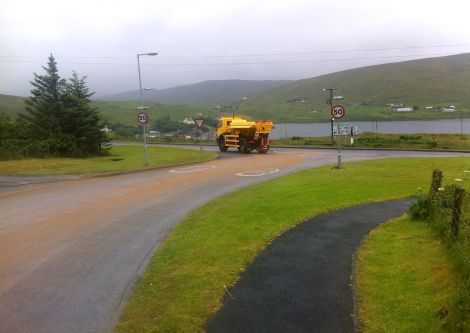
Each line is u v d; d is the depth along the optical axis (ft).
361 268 27.02
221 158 115.24
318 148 155.02
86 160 127.03
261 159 109.29
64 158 136.98
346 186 56.85
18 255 33.19
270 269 27.61
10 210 50.29
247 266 28.22
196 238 34.96
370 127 417.90
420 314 20.03
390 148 147.84
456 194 27.58
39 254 33.35
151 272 28.09
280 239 33.99
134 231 39.75
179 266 28.76
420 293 22.18
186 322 20.90
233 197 53.06
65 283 27.22
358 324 20.20
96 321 21.95
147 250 33.73
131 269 29.50
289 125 588.50
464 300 18.61
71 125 156.35
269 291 24.26
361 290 23.70
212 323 20.81
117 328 20.89
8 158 119.65
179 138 251.19
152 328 20.61
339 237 34.19
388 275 25.35
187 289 24.76
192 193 59.62
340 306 22.20
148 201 54.70
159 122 501.56
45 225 42.65
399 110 647.56
